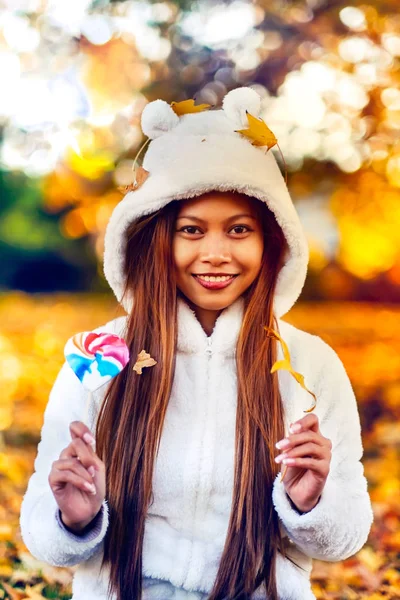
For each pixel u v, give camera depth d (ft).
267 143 7.86
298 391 8.02
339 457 8.01
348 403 8.24
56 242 62.49
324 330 41.09
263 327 7.68
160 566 7.43
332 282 54.54
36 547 7.36
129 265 8.24
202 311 8.14
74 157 25.07
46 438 7.95
